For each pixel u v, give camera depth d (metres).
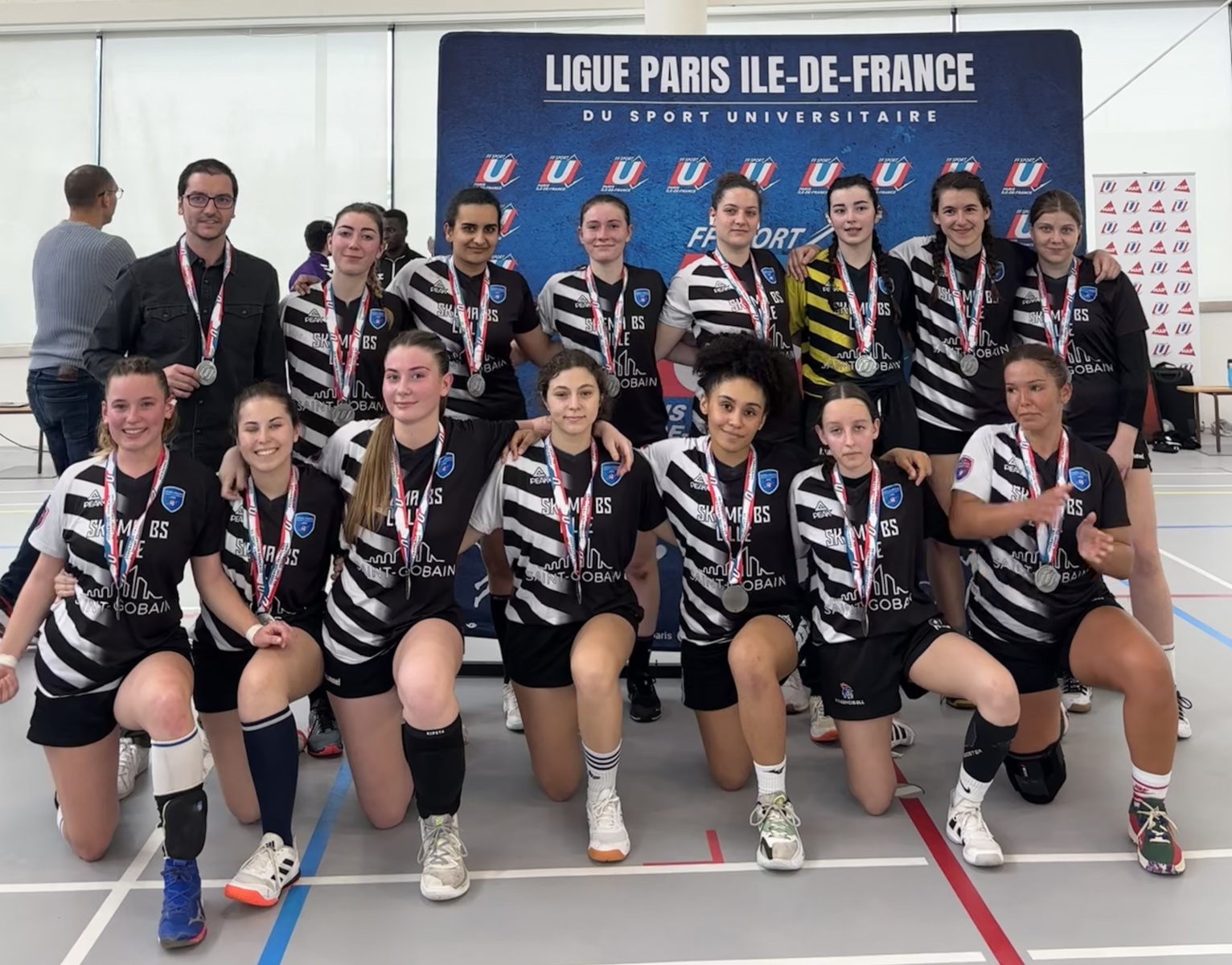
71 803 2.48
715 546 2.82
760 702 2.56
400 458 2.70
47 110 10.26
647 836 2.70
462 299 3.33
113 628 2.43
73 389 4.07
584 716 2.57
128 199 10.31
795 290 3.50
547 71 4.12
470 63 4.11
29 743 3.36
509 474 2.79
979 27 9.91
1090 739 3.36
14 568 4.02
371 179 10.28
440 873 2.37
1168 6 10.12
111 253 4.06
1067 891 2.38
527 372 4.28
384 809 2.73
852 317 3.38
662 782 3.06
